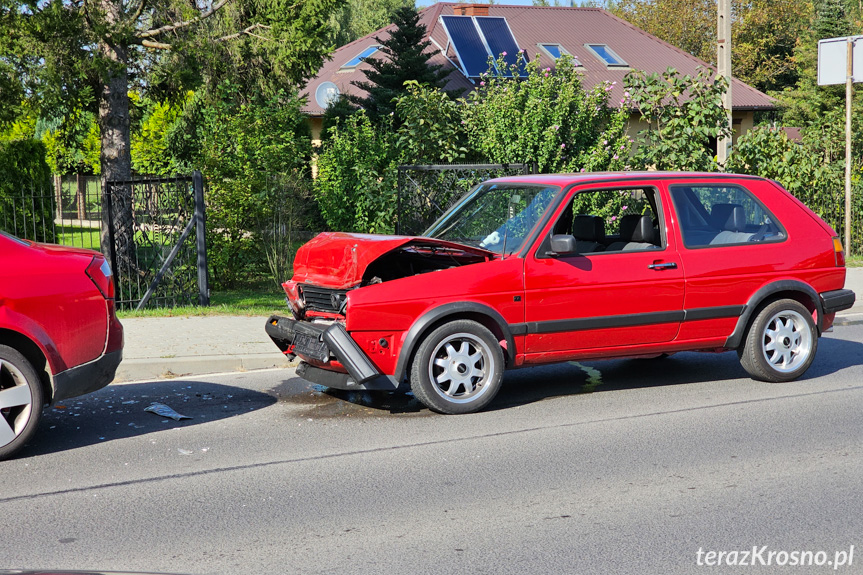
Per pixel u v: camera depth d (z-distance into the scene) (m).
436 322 6.63
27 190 14.39
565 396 7.30
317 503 4.78
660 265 7.11
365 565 3.94
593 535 4.28
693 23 53.56
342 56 35.09
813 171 15.99
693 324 7.28
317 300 6.91
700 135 14.02
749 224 7.57
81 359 5.84
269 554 4.07
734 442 5.88
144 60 15.27
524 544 4.18
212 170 14.36
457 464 5.46
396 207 14.04
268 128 15.08
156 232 12.29
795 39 53.69
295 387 7.70
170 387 7.70
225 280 14.68
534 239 6.84
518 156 13.70
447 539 4.25
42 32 11.87
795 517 4.50
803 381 7.77
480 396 6.71
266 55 14.91
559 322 6.86
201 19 13.91
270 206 14.52
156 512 4.66
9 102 11.87
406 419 6.59
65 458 5.66
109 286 6.05
